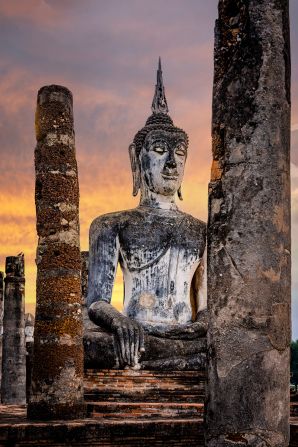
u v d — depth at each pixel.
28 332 31.72
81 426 12.12
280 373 9.59
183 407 13.97
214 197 10.02
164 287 17.05
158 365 15.95
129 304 16.94
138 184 17.98
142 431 12.30
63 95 13.80
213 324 9.79
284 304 9.73
